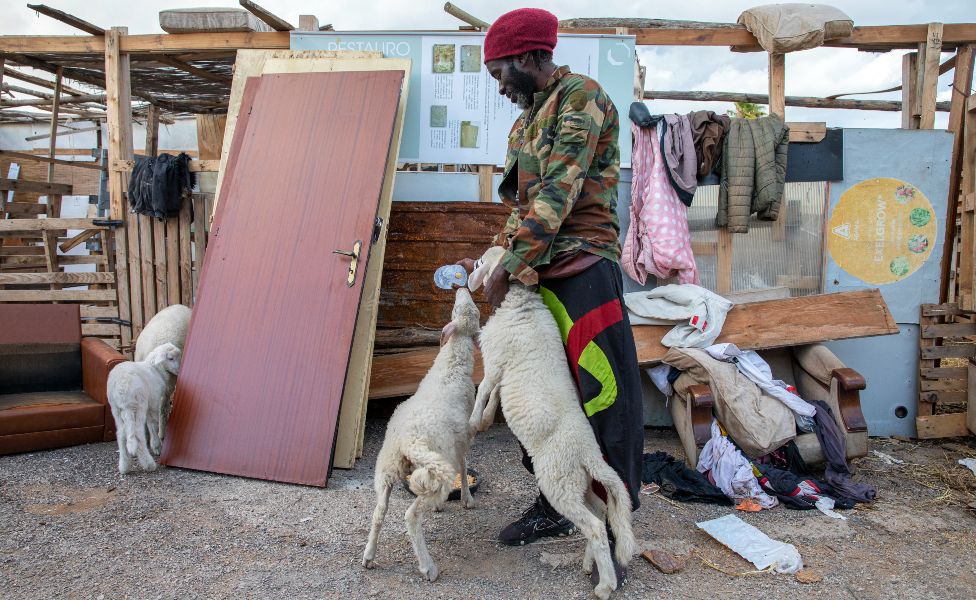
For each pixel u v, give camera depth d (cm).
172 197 531
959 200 567
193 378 401
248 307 405
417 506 260
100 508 326
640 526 329
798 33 478
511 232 284
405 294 501
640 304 466
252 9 482
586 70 497
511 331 255
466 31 497
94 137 1284
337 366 378
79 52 563
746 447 381
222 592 252
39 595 246
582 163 241
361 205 398
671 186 480
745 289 505
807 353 445
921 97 501
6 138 1270
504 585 263
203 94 840
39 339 461
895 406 502
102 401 430
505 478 386
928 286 497
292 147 428
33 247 809
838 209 497
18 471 372
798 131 489
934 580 278
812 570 284
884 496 378
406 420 277
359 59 479
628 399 254
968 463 427
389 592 255
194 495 347
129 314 555
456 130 506
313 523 316
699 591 265
